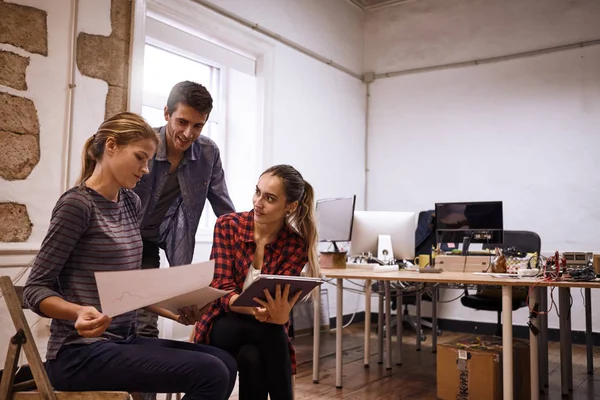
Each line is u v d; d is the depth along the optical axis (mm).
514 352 3141
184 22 4199
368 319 3971
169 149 2396
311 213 2008
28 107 3104
